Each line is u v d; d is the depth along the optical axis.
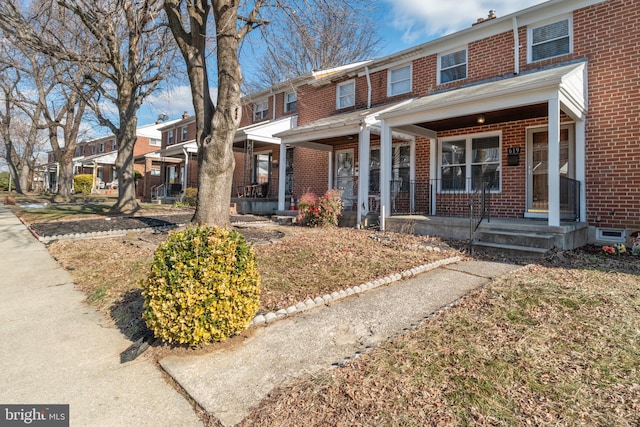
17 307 4.02
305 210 9.84
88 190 26.22
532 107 7.32
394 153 11.05
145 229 8.89
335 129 9.93
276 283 4.60
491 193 8.94
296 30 7.61
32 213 12.09
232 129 6.91
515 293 4.04
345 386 2.32
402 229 8.34
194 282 2.81
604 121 7.14
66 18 9.97
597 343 2.82
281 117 15.37
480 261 6.01
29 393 2.35
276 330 3.31
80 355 2.91
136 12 8.55
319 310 3.80
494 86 7.54
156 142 32.78
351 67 13.12
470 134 9.31
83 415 2.12
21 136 33.47
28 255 6.52
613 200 7.00
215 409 2.17
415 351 2.76
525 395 2.19
